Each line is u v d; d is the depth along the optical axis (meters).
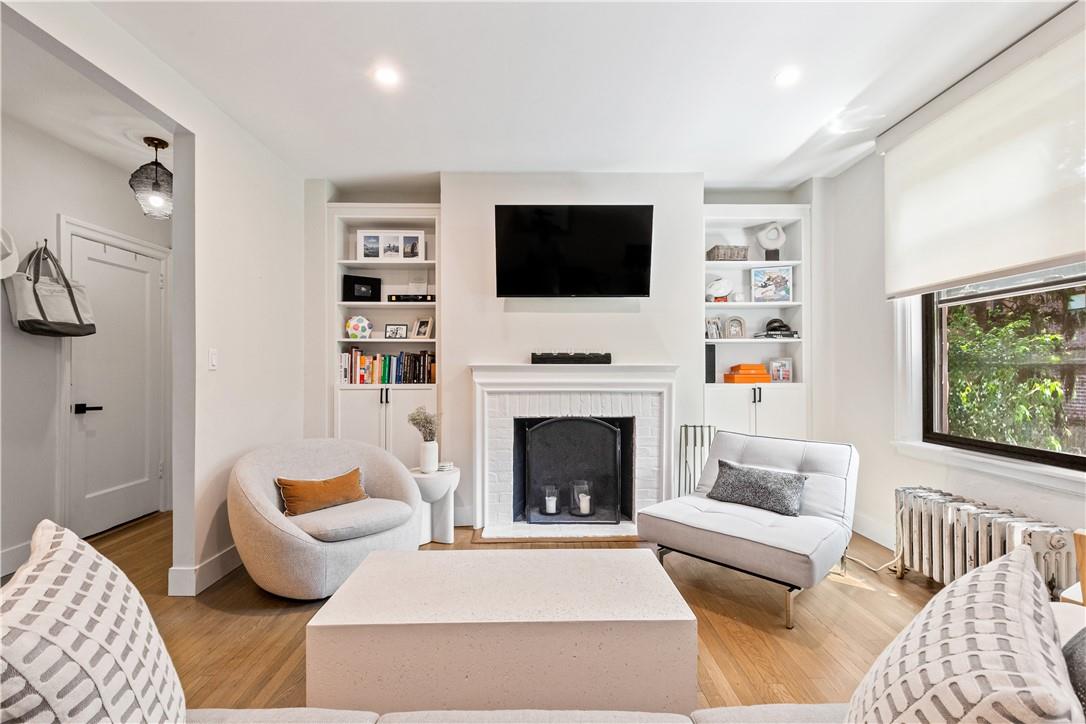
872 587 2.63
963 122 2.49
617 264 3.58
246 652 2.00
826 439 3.79
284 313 3.46
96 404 3.32
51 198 3.00
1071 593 1.48
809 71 2.40
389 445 3.79
